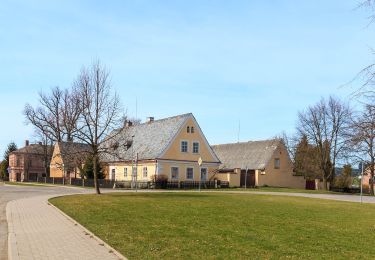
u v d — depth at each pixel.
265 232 15.34
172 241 12.84
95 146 37.69
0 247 12.93
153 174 59.97
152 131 67.25
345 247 12.83
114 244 12.39
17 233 15.08
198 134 63.31
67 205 26.02
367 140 11.26
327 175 70.81
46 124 77.12
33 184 70.75
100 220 18.28
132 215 20.31
